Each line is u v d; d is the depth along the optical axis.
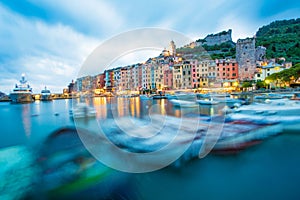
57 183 4.07
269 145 6.03
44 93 53.25
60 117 16.02
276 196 3.55
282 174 4.24
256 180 4.08
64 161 4.83
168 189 3.80
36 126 12.05
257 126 8.26
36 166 4.83
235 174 4.25
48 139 6.93
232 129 7.71
